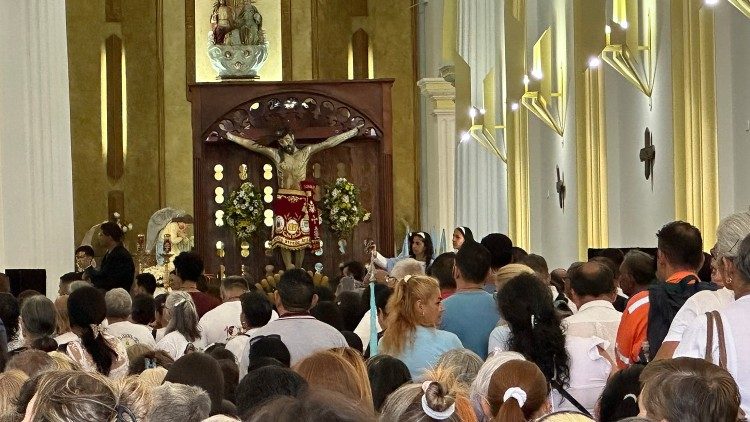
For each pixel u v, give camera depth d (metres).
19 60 18.75
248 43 30.70
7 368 7.11
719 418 4.70
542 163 22.72
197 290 14.65
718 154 13.90
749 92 13.11
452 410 4.48
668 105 15.30
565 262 20.92
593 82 18.59
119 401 4.12
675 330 6.97
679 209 14.55
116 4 34.47
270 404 3.31
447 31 28.17
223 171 27.59
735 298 6.47
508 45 24.11
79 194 33.84
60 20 19.58
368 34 35.16
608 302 9.12
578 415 4.50
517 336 8.01
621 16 16.16
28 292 12.62
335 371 6.19
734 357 6.11
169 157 34.66
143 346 9.76
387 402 4.60
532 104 22.00
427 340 8.66
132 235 34.28
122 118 34.34
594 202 18.83
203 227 27.41
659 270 8.28
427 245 19.25
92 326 9.34
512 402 5.80
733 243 6.55
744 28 13.20
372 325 8.97
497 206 27.25
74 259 20.92
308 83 27.31
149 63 34.66
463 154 27.58
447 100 30.44
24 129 18.73
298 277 9.27
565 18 20.48
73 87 33.84
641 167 16.64
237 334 11.28
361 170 27.94
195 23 34.94
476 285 9.66
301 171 27.03
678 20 14.46
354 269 20.95
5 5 18.66
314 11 35.00
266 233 27.64
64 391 4.04
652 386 4.85
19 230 18.62
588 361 8.15
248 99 27.27
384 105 27.41
